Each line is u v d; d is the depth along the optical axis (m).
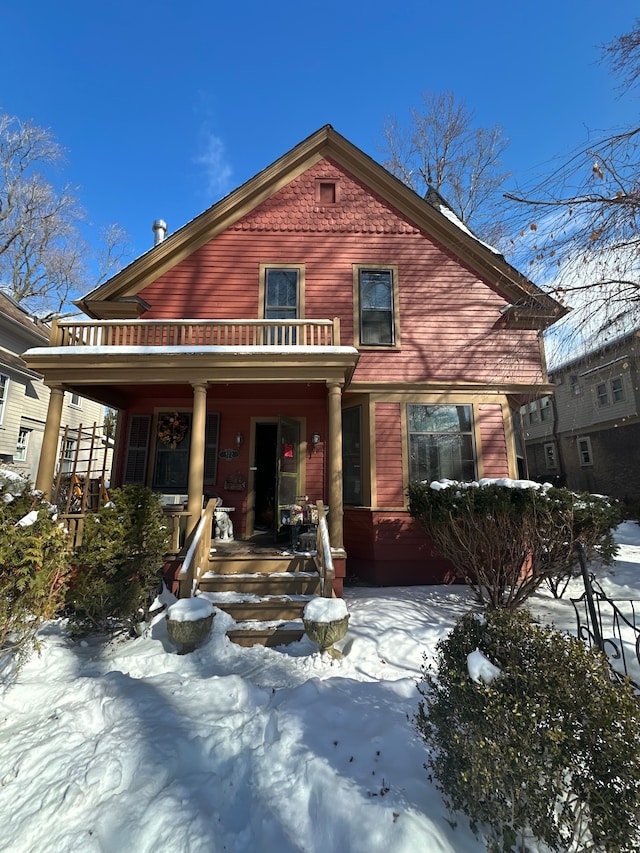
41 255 25.30
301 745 2.72
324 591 5.27
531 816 1.78
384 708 3.19
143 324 7.33
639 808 1.64
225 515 8.16
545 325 8.71
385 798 2.19
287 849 2.07
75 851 2.12
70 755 2.79
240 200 9.36
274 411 9.30
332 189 9.75
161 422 9.02
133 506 5.11
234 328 7.84
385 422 8.73
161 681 3.84
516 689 2.04
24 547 3.48
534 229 5.73
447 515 6.02
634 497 17.86
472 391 8.96
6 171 23.23
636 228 5.27
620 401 18.48
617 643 4.23
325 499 8.92
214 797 2.46
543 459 23.50
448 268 9.48
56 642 4.71
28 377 15.60
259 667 4.29
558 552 5.70
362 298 9.27
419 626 5.21
